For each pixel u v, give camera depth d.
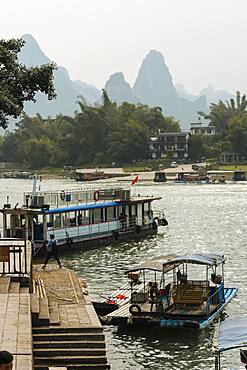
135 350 33.41
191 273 53.00
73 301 33.28
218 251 67.12
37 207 64.75
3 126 52.66
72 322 28.77
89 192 75.88
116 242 73.12
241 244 72.00
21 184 196.50
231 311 39.97
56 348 26.88
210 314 37.31
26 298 27.72
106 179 199.38
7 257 31.50
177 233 81.69
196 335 35.41
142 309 37.44
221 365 31.23
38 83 55.38
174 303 38.00
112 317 36.84
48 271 43.19
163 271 38.94
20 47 55.84
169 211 109.56
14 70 54.62
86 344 26.97
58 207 67.06
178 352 33.06
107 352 33.09
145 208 80.69
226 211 109.00
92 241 69.38
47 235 63.44
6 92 51.50
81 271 56.34
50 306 31.72
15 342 21.44
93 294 45.41
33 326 27.77
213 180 187.75
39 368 25.44
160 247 70.38
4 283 30.08
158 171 198.62
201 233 81.75
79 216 68.25
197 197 137.50
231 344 23.84
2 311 25.44
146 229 79.25
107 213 72.50
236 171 196.50
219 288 39.84
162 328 36.34
